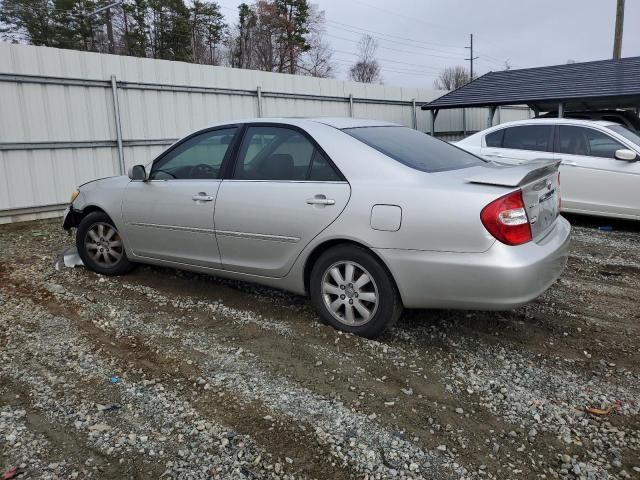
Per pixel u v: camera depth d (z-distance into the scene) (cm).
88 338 382
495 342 379
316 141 389
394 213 344
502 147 839
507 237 322
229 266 433
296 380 323
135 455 255
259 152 419
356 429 275
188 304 448
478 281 325
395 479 239
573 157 766
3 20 3897
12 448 259
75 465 247
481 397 307
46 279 517
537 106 1633
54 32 3984
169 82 1043
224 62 5050
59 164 902
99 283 504
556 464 251
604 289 499
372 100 1570
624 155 718
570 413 292
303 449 259
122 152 980
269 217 397
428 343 375
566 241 376
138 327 402
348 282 375
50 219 888
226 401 301
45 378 325
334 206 367
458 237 326
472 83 1741
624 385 322
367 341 372
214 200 427
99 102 945
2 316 423
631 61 1488
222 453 256
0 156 832
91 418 284
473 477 241
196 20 4706
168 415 287
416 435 271
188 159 459
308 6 4869
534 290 329
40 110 870
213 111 1128
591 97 1298
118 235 515
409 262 342
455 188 335
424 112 1795
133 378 326
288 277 403
